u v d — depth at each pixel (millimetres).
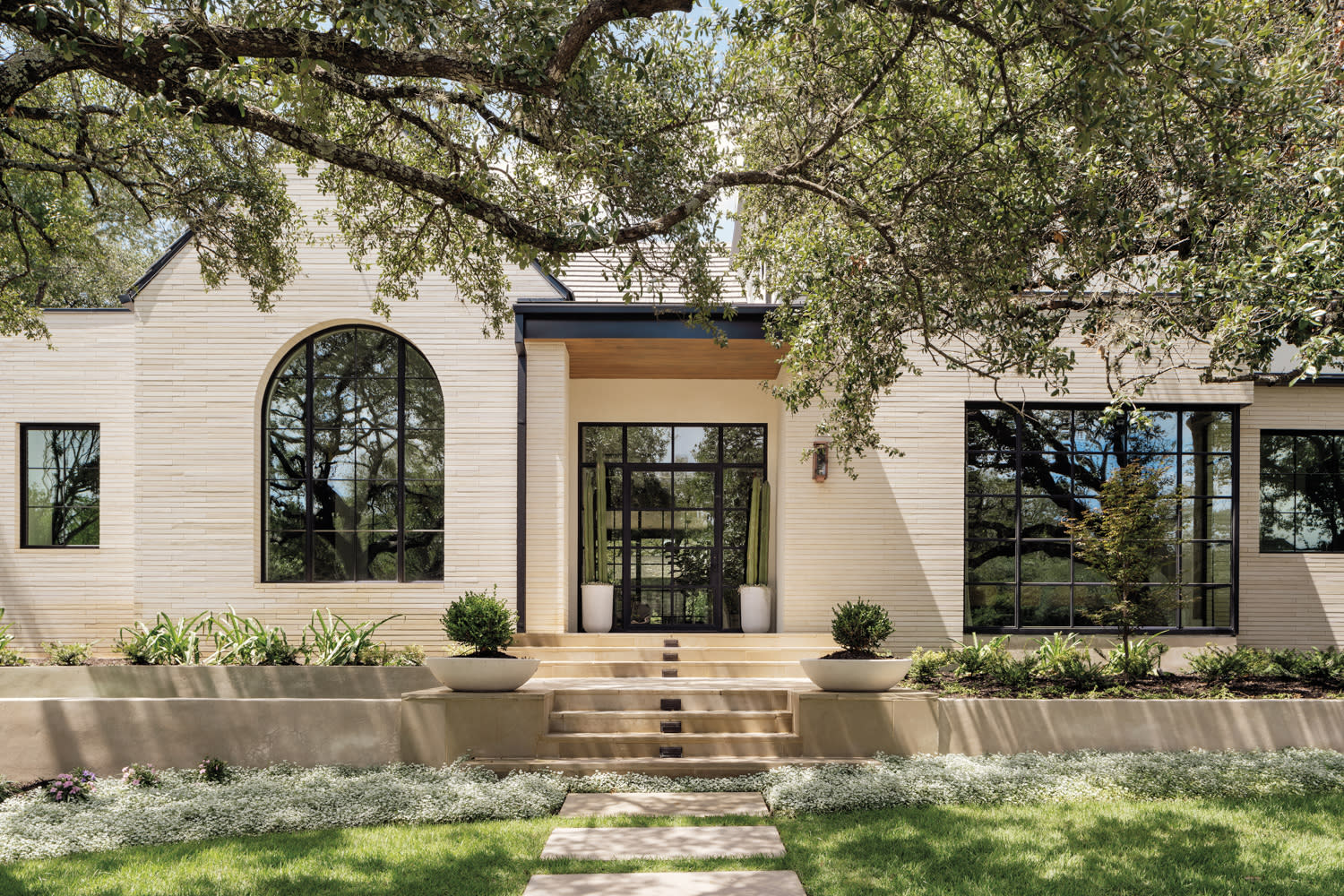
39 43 5711
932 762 8531
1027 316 7883
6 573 13195
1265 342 6902
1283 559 13156
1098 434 12445
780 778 8180
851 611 9586
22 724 8469
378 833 6848
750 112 8062
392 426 12680
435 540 12578
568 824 7090
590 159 6988
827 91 7715
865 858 6262
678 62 7703
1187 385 12297
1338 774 8031
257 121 6137
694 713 9344
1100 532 11305
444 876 5914
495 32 5961
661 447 14617
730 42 7695
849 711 8969
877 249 8078
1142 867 6059
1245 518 13203
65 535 13547
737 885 5766
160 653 11133
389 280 10016
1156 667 11344
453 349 12445
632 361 13367
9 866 6117
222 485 12242
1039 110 6480
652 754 8914
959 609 12227
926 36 6543
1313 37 7957
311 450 12625
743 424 14586
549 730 9289
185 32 5348
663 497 14578
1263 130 6629
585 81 5992
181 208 9516
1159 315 7781
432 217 9062
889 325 8164
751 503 14398
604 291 12875
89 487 13633
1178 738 8906
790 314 9648
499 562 12289
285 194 10242
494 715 8805
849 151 8305
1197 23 4977
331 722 8680
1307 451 13539
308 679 10891
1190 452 12414
